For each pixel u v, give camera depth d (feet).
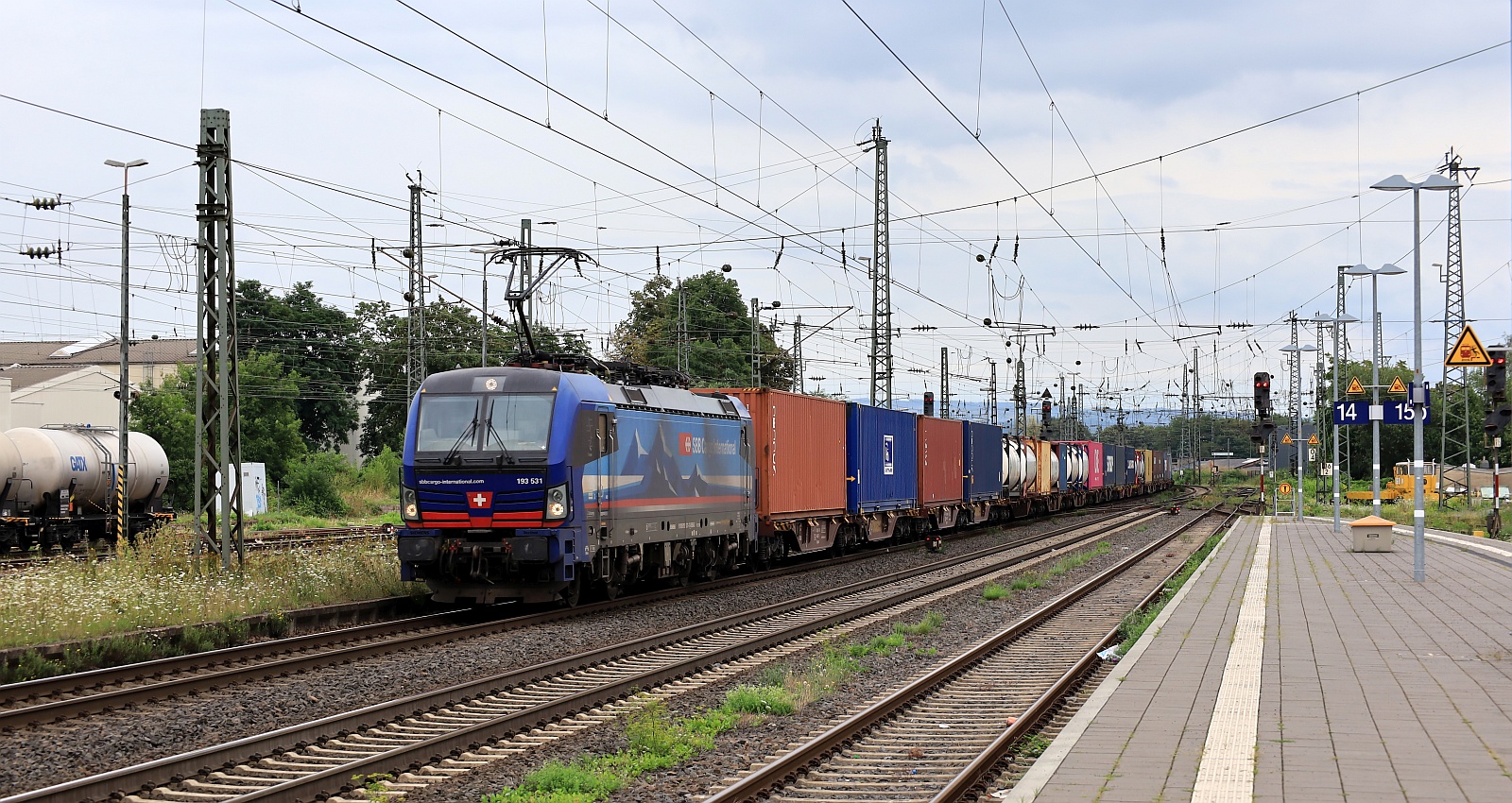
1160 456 347.36
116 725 37.47
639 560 73.87
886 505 122.83
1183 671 43.91
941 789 31.19
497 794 30.35
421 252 134.92
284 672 46.96
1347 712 36.09
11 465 100.83
